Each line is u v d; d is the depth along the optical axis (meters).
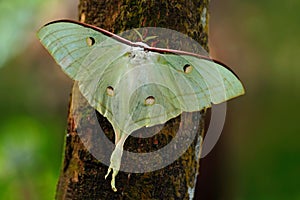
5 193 1.50
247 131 1.66
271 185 1.76
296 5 1.49
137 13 0.70
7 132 1.59
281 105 1.63
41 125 1.63
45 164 1.59
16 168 1.54
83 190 0.70
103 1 0.71
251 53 1.53
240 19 1.51
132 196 0.69
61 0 1.54
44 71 1.57
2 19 1.51
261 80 1.58
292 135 1.70
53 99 1.61
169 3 0.69
